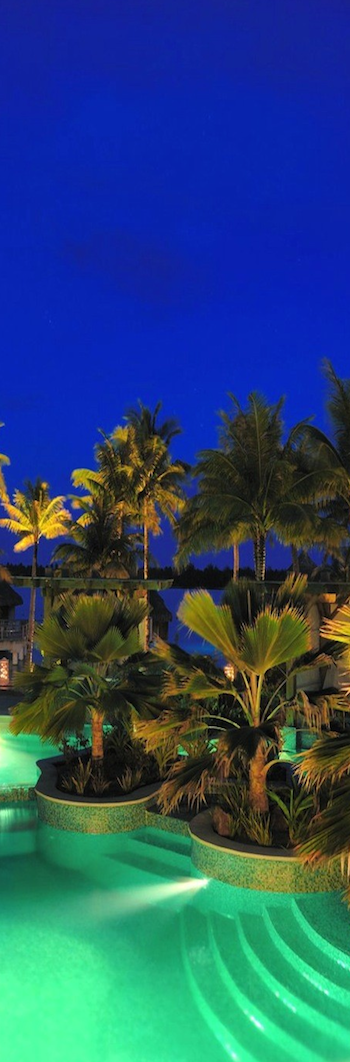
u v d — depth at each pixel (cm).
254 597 912
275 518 2719
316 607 1597
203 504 2748
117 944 691
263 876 786
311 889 789
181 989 616
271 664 807
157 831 981
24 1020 573
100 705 971
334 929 712
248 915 755
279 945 692
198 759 830
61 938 702
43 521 3816
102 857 917
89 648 1021
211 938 704
